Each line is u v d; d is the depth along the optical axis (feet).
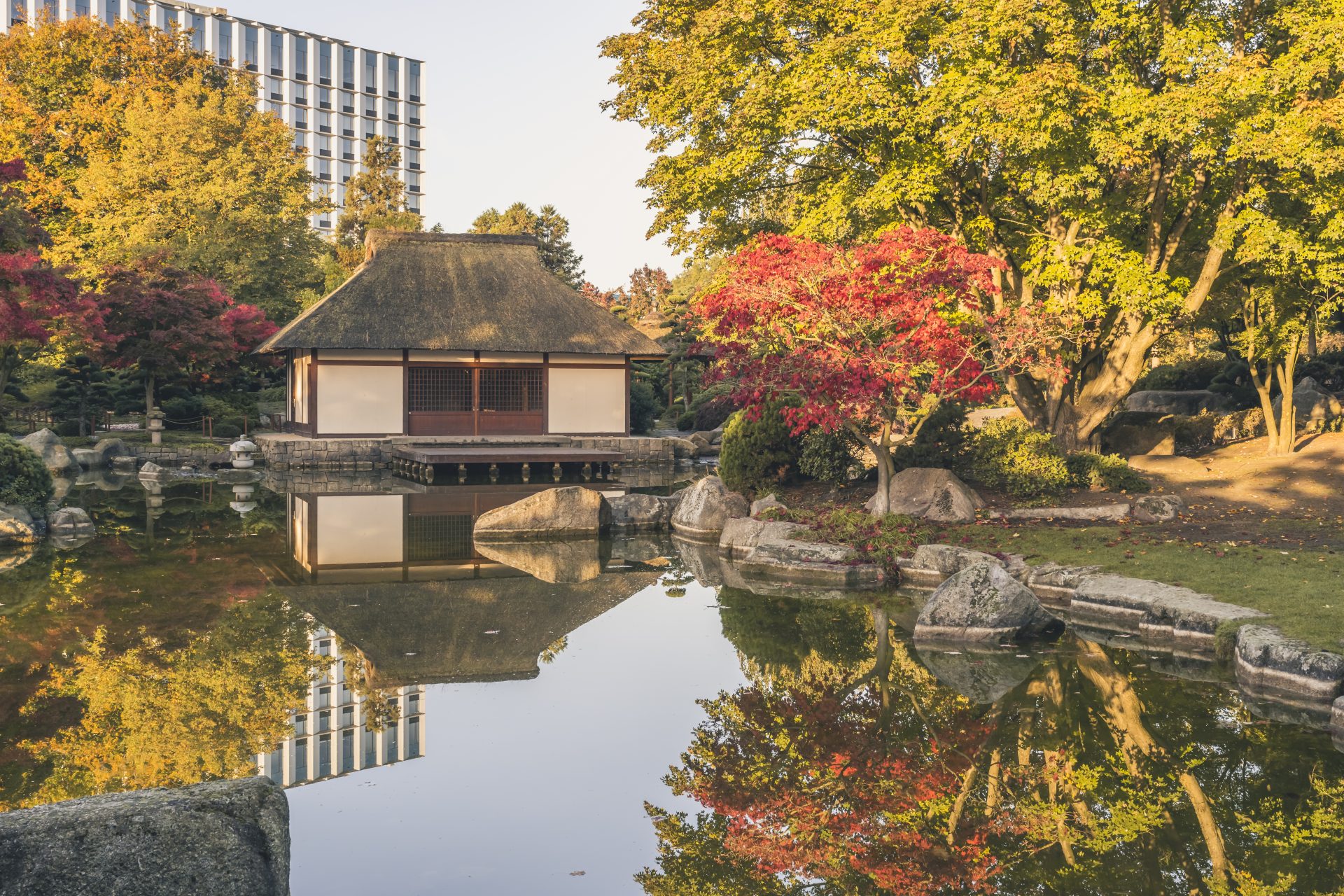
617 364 105.91
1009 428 48.62
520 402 103.50
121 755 19.15
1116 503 43.24
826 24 52.08
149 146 133.08
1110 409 51.31
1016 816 17.11
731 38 52.47
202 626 29.43
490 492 68.90
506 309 102.47
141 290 91.35
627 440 98.58
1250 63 39.14
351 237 194.08
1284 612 26.89
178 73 165.48
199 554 41.86
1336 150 39.11
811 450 51.67
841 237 51.29
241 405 120.06
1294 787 18.21
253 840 11.30
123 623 29.66
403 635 28.94
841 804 17.76
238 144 138.21
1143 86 46.85
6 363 80.33
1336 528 38.86
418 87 305.94
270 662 25.99
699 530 48.60
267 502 61.21
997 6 42.73
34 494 47.96
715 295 40.40
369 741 20.70
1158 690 23.82
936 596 29.63
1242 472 53.47
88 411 103.71
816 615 32.07
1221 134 41.93
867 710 22.74
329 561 40.83
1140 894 14.29
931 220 53.01
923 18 46.09
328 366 96.22
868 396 36.09
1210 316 64.75
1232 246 46.78
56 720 21.11
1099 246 45.91
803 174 57.67
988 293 40.22
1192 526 40.01
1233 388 81.41
